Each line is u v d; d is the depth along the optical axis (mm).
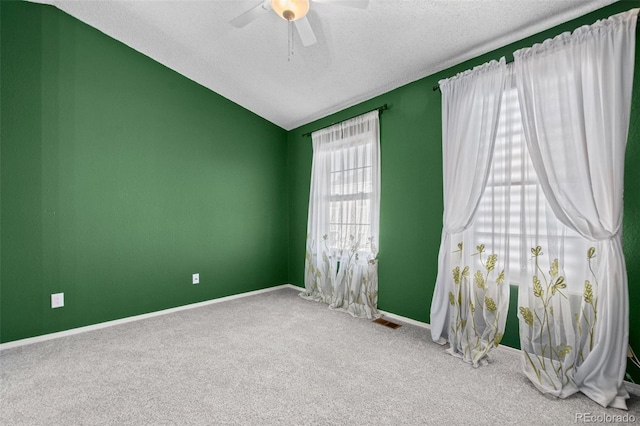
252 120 4168
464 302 2400
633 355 1794
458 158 2447
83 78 2857
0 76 2477
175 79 3455
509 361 2217
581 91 1875
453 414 1653
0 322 2469
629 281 1825
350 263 3465
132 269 3139
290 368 2135
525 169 2150
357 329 2852
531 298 2062
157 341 2586
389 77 2984
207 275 3703
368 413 1664
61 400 1769
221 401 1761
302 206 4371
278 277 4465
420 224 2924
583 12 1984
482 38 2330
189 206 3559
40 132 2646
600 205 1806
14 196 2535
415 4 2115
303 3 1805
